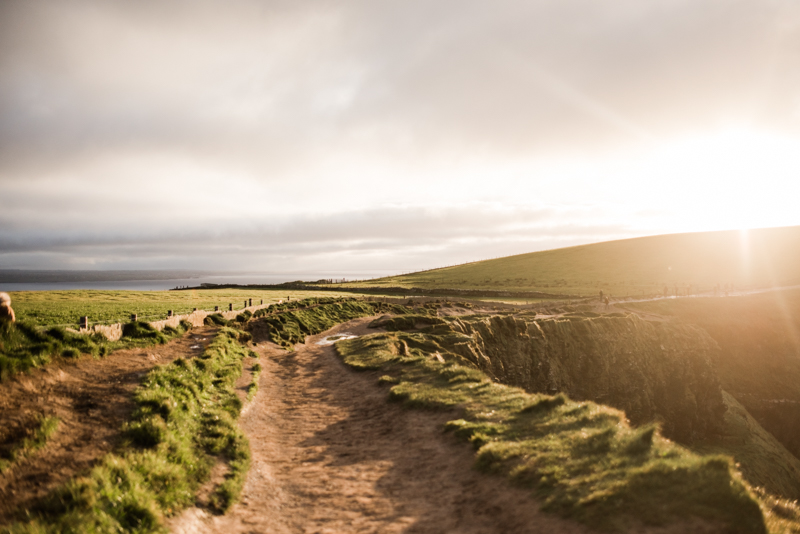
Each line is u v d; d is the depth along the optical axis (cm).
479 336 3969
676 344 5666
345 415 1566
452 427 1226
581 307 7106
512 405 1349
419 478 992
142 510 745
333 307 6034
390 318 4441
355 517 842
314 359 2748
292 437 1368
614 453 884
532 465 905
